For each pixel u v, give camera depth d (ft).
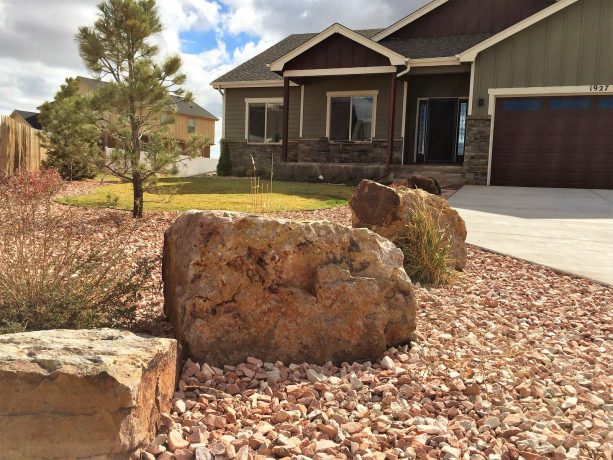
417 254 16.84
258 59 67.15
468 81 53.06
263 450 6.55
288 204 33.35
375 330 9.80
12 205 11.80
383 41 58.70
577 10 44.55
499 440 7.04
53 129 45.47
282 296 9.41
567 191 42.70
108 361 6.33
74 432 6.01
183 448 6.56
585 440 7.11
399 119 54.49
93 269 10.09
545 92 45.96
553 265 19.06
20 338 7.15
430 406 7.98
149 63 24.76
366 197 17.93
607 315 13.65
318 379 8.84
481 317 13.20
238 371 8.95
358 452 6.61
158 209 29.35
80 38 24.29
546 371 9.64
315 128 58.49
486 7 55.77
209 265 9.17
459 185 48.62
